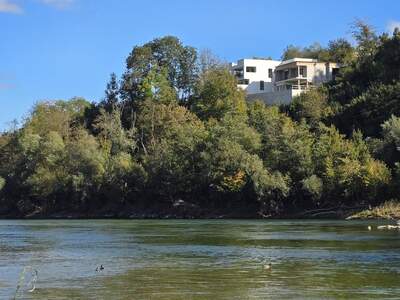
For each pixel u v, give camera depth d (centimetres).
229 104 15200
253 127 12650
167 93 16588
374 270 3328
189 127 13112
